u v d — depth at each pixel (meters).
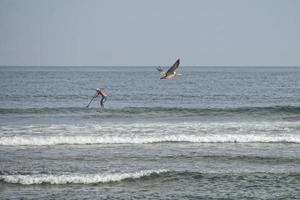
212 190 52.62
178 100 154.75
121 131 82.69
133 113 114.44
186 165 62.12
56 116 109.75
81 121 100.12
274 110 117.12
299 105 136.75
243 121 99.06
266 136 77.50
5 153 67.44
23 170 58.91
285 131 83.50
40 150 69.56
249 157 65.69
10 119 104.06
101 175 55.88
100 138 75.00
